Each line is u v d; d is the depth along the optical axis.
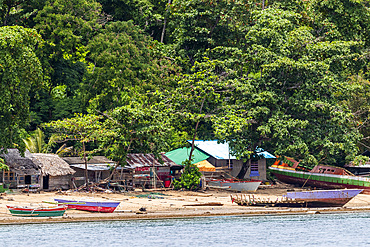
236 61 120.50
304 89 116.81
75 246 60.47
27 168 95.06
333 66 124.19
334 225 78.75
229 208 90.62
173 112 112.69
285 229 74.69
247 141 115.25
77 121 102.56
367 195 111.25
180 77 118.81
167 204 90.31
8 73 91.44
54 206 77.50
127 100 126.69
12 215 74.94
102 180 101.94
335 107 116.44
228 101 120.50
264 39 121.25
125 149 105.62
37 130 120.06
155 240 64.75
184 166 116.88
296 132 115.88
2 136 93.00
